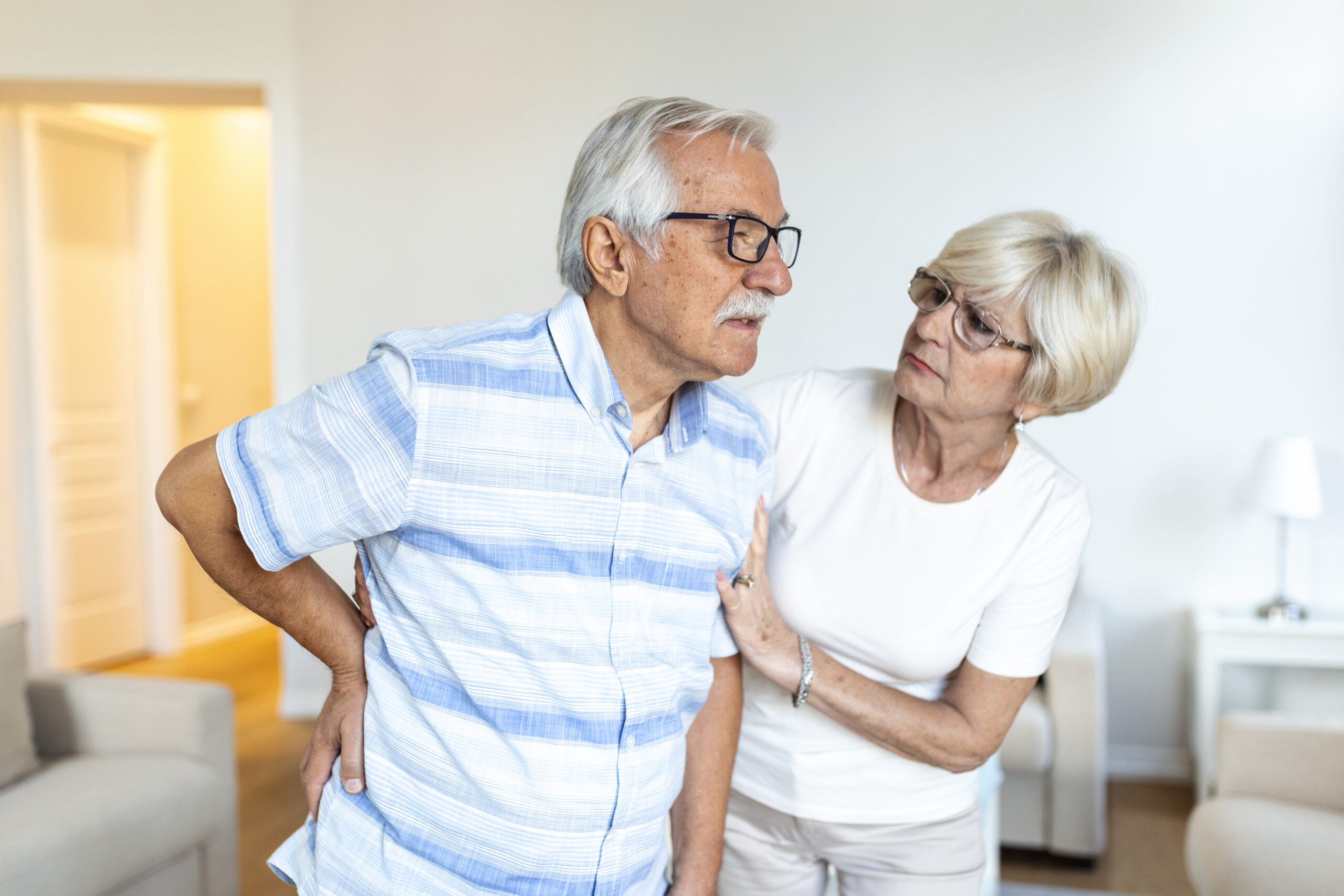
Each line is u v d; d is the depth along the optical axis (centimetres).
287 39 419
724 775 130
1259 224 355
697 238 96
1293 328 356
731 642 130
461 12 411
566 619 101
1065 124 366
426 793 105
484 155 413
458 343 99
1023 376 127
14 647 240
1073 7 363
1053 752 298
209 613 555
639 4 397
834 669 134
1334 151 349
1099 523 373
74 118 465
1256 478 340
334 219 422
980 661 140
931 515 138
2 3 408
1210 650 336
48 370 462
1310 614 359
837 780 144
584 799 103
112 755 248
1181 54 357
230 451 98
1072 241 127
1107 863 302
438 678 104
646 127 98
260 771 357
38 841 201
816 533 142
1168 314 363
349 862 109
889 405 142
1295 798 230
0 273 447
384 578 106
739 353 101
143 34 414
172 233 527
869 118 380
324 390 97
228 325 569
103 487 495
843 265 384
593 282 104
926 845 145
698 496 112
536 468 100
